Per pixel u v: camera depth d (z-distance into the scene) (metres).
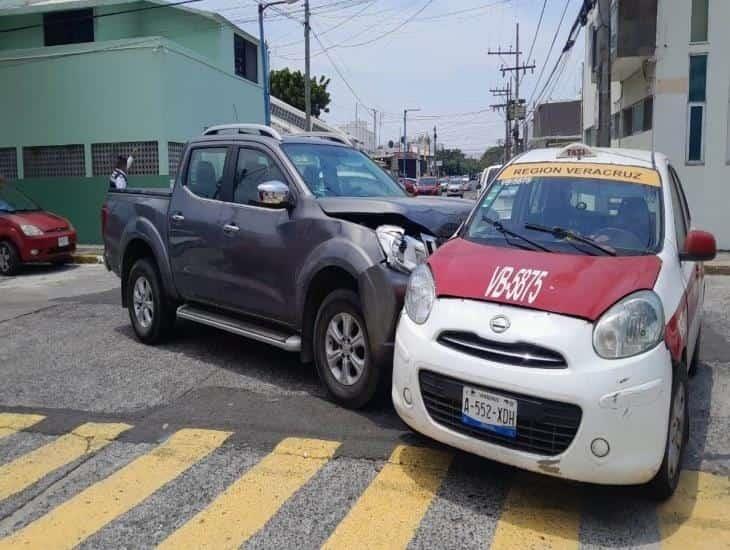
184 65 18.73
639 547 3.54
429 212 5.57
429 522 3.79
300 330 5.70
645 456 3.57
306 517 3.86
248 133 6.74
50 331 8.30
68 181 18.36
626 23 16.47
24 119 18.73
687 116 16.36
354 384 5.27
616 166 5.04
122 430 5.14
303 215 5.62
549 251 4.41
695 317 5.35
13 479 4.42
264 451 4.71
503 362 3.73
